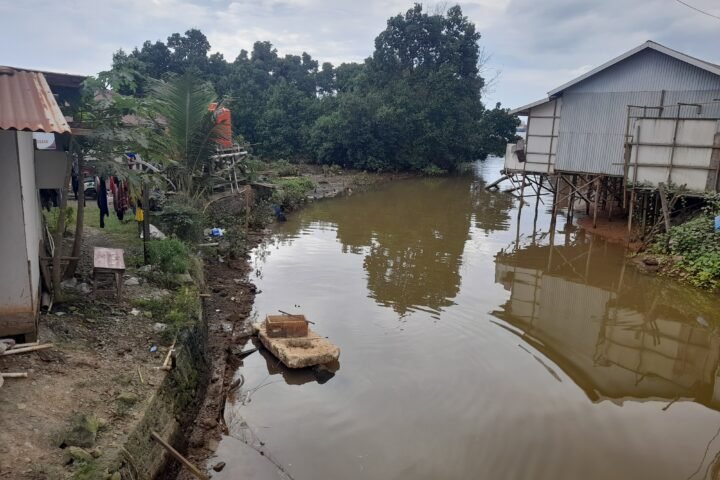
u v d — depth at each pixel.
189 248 12.85
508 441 7.28
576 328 11.41
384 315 11.76
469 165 54.22
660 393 8.80
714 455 7.13
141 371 6.64
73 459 4.86
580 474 6.67
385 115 41.47
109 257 8.66
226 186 20.72
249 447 6.97
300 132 42.38
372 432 7.40
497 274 15.24
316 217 23.55
